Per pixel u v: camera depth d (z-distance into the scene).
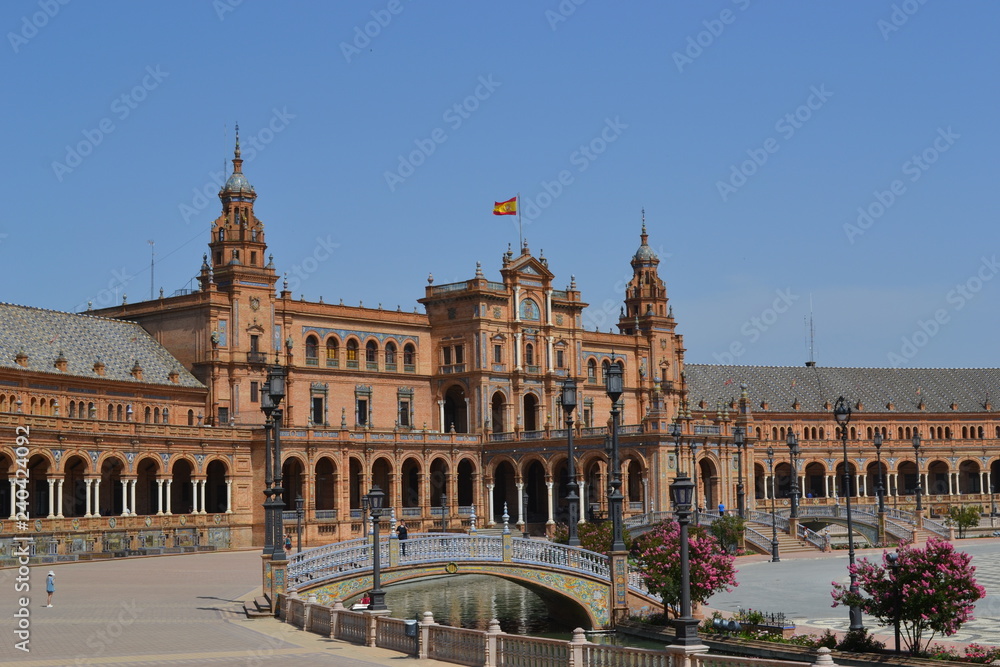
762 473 163.62
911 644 52.28
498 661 41.59
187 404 116.44
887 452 169.25
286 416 123.94
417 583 85.94
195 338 119.81
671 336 159.88
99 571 81.44
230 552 107.06
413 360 137.62
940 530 123.50
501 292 137.25
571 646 40.16
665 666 38.69
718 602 70.62
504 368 137.12
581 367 147.00
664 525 67.38
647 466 122.00
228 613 55.62
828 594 74.56
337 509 120.50
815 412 169.38
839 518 119.31
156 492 110.81
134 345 117.25
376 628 45.62
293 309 126.25
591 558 64.19
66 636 47.47
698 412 160.88
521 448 131.62
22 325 105.12
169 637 47.44
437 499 133.50
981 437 177.12
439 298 138.62
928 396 177.25
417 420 136.75
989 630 58.25
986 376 183.50
